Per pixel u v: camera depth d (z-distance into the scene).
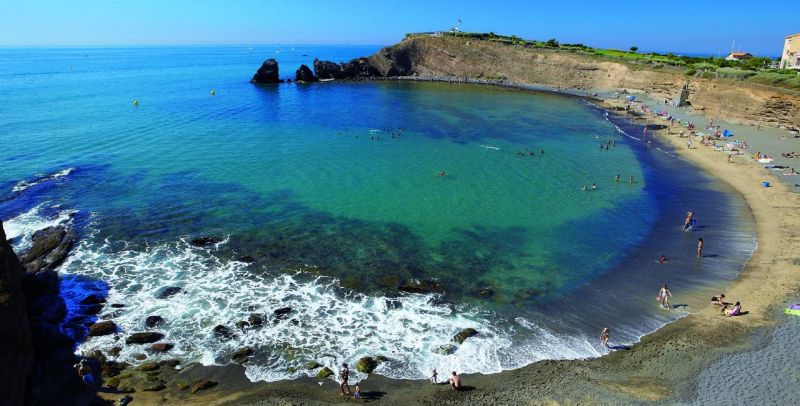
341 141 68.38
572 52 141.25
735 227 38.88
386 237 38.03
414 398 21.64
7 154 56.88
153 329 26.23
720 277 31.58
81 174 50.62
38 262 32.50
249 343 25.31
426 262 34.31
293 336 25.95
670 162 58.91
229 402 21.23
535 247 36.81
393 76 159.12
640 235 38.72
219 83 144.62
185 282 30.91
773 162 55.09
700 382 21.88
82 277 31.19
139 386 22.08
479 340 25.81
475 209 43.91
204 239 36.66
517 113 92.81
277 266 33.25
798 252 33.47
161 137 68.31
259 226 39.41
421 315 28.09
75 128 72.31
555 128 79.06
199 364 23.70
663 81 104.75
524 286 31.36
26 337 20.31
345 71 158.25
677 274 32.38
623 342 25.48
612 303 29.23
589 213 43.31
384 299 29.61
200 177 50.88
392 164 57.28
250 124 79.38
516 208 44.28
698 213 42.56
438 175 53.41
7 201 42.66
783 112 70.94
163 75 172.25
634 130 76.81
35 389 20.09
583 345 25.33
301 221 40.59
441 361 24.17
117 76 166.50
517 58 142.25
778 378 21.78
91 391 21.48
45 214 40.28
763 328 25.67
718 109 82.75
